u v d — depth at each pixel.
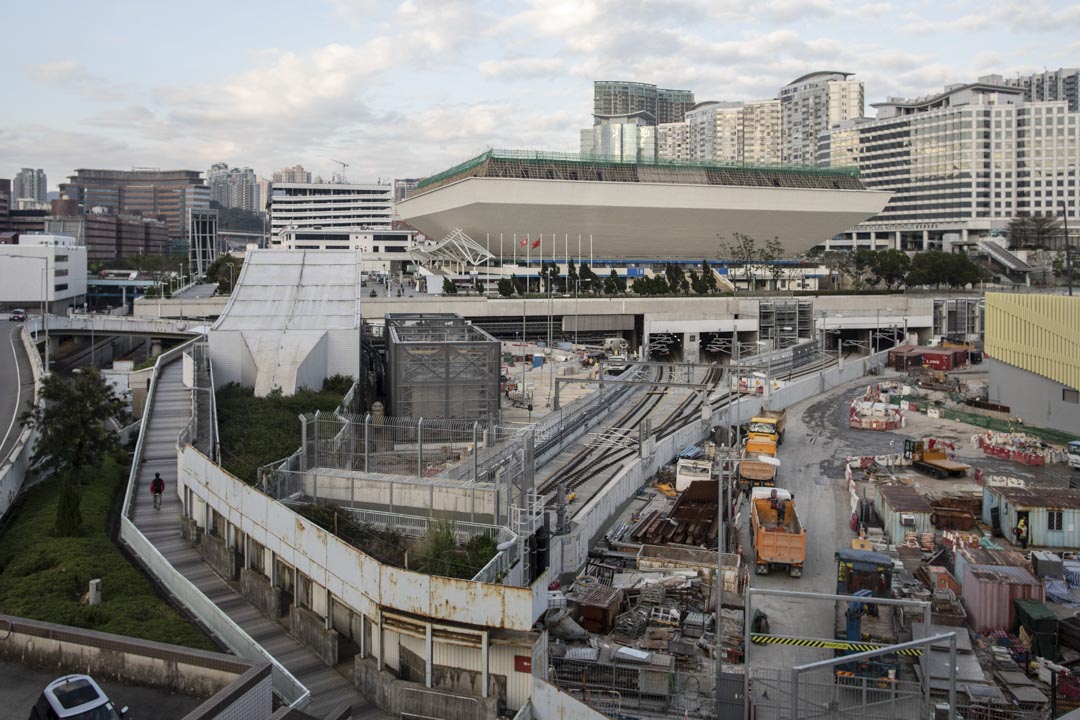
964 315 168.88
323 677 34.94
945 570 47.16
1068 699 34.88
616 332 163.88
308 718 26.66
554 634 40.00
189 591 41.09
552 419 81.88
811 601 46.72
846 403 111.12
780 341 148.75
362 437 59.66
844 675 33.59
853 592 42.41
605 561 51.41
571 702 30.89
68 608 38.28
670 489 68.00
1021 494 58.75
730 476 60.75
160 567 44.72
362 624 34.44
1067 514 55.44
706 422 85.69
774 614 44.84
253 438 60.25
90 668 30.44
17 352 109.94
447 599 32.12
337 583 35.81
